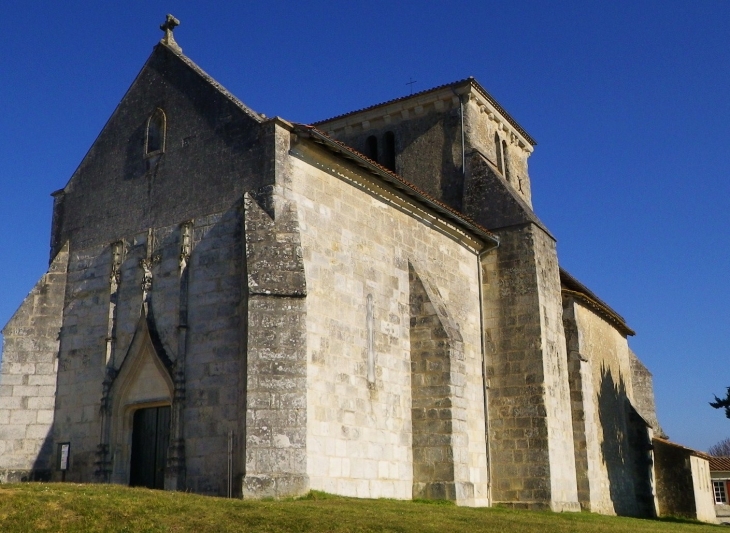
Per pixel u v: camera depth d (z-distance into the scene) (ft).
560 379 91.56
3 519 43.62
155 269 70.44
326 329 67.15
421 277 79.87
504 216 94.43
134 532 42.93
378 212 77.15
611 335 127.95
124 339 70.64
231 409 62.03
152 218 72.43
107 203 76.54
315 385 64.54
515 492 85.10
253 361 59.11
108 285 73.46
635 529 62.18
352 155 70.74
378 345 73.41
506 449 86.89
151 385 67.41
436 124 107.86
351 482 66.44
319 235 68.64
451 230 87.97
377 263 75.56
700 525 86.12
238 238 65.92
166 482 63.00
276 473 57.21
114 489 52.21
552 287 94.58
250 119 68.39
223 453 61.36
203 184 69.82
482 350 90.94
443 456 73.82
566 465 88.84
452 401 74.84
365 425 69.56
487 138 111.04
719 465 187.11
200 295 66.80
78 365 73.31
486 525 51.65
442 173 104.94
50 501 46.52
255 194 66.08
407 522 49.01
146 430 68.33
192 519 45.27
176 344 66.64
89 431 70.54
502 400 88.58
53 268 77.00
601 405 114.62
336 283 69.51
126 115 77.97
